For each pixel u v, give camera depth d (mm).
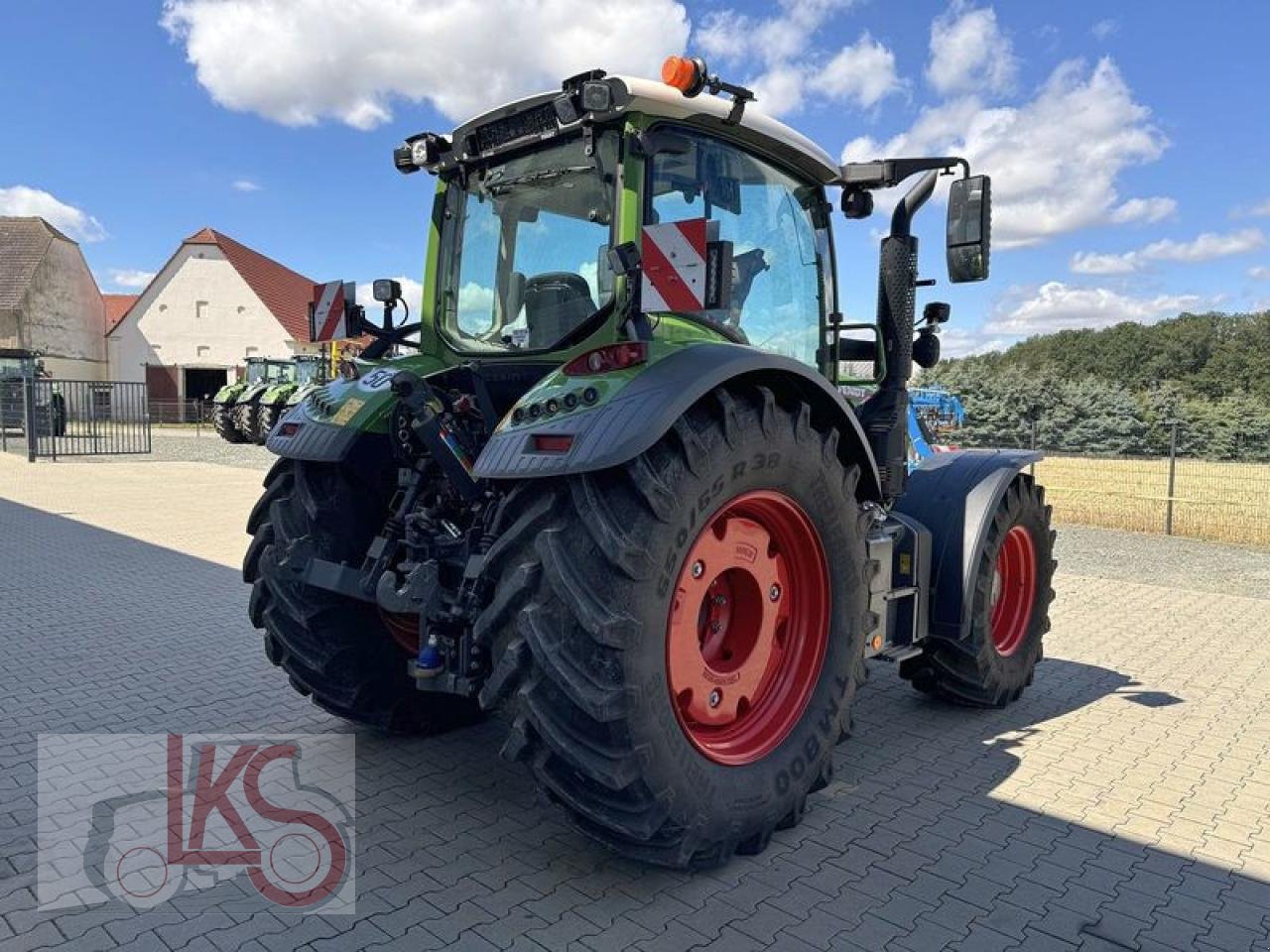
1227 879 2977
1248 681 5164
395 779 3586
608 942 2537
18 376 24688
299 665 3715
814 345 3891
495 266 3574
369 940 2521
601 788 2611
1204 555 9906
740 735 3072
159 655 5148
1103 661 5562
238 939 2514
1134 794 3615
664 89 3012
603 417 2568
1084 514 13094
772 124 3400
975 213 3721
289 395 21766
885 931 2627
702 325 3287
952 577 4191
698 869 2895
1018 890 2879
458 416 3250
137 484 13922
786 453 2951
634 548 2512
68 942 2486
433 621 2961
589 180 3211
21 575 7258
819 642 3242
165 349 39344
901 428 4012
